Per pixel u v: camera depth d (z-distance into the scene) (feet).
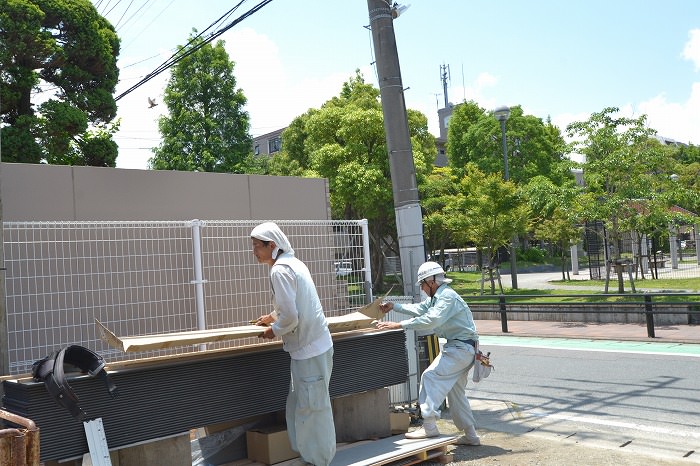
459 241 90.27
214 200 22.68
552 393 26.68
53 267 18.45
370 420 18.03
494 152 133.69
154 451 13.61
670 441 18.83
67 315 18.08
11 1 42.37
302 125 107.04
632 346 38.42
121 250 19.97
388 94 23.45
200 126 87.10
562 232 86.94
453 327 17.98
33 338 17.60
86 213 19.45
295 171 101.04
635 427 20.65
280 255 14.79
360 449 16.74
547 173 133.80
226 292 22.07
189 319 20.97
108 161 50.55
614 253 56.54
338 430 17.67
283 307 14.02
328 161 84.74
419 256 23.03
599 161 52.85
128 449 13.47
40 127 44.62
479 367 17.79
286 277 14.14
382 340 17.98
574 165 54.95
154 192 21.11
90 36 47.55
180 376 13.74
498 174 69.10
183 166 86.28
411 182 23.29
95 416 12.47
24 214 18.20
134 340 13.07
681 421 21.15
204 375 14.14
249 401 14.88
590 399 25.14
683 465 16.26
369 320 16.92
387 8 23.53
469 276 111.34
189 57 88.94
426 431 17.61
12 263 17.60
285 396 15.64
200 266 18.02
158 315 20.26
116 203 20.17
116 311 19.39
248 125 90.89
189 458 14.05
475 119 139.85
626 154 51.67
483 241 71.10
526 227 71.82
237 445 16.66
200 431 17.02
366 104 90.43
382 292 84.58
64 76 47.47
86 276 18.99
